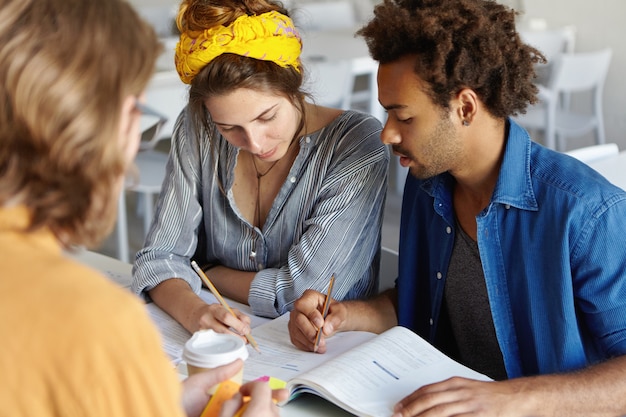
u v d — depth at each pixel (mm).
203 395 992
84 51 670
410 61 1254
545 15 4945
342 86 3406
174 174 1720
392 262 1822
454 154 1303
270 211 1654
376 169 1613
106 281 675
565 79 3848
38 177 669
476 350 1481
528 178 1308
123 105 706
